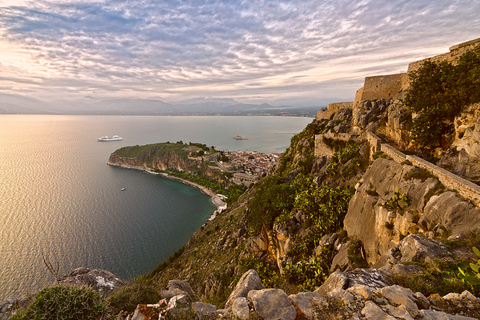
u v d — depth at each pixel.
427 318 5.77
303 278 23.16
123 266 99.00
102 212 153.00
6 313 7.11
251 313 6.24
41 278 89.50
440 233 12.48
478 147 15.30
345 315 5.99
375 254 18.02
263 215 35.75
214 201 167.62
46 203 164.88
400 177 18.02
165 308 6.80
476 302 6.62
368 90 36.94
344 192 27.36
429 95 21.61
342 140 38.44
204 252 56.81
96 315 6.67
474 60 18.16
